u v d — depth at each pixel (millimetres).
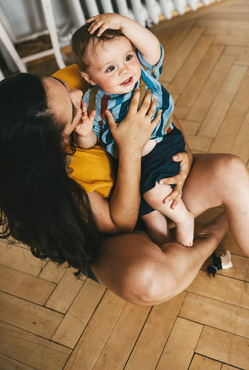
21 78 909
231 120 2115
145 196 1302
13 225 1146
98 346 1479
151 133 1185
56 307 1633
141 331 1483
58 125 958
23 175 950
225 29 2719
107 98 1201
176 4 2609
